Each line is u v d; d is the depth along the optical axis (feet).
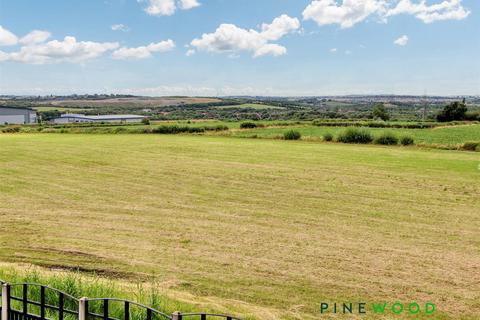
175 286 38.22
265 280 39.83
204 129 233.14
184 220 61.46
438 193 80.48
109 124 332.19
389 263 44.57
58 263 43.88
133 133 240.32
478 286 38.93
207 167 112.06
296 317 32.53
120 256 46.14
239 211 66.90
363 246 50.14
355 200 74.90
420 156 133.18
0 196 77.41
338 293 37.14
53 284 31.58
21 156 133.80
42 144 171.63
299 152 144.46
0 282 24.20
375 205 71.20
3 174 101.50
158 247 49.21
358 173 102.73
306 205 71.15
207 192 81.51
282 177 97.60
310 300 35.68
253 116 538.47
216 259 45.34
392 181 92.58
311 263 44.37
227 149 153.07
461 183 89.71
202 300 34.99
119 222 60.18
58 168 110.83
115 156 133.90
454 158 128.26
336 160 124.88
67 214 64.54
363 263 44.50
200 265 43.57
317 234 54.85
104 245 49.83
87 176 99.25
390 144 168.45
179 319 20.03
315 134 220.23
